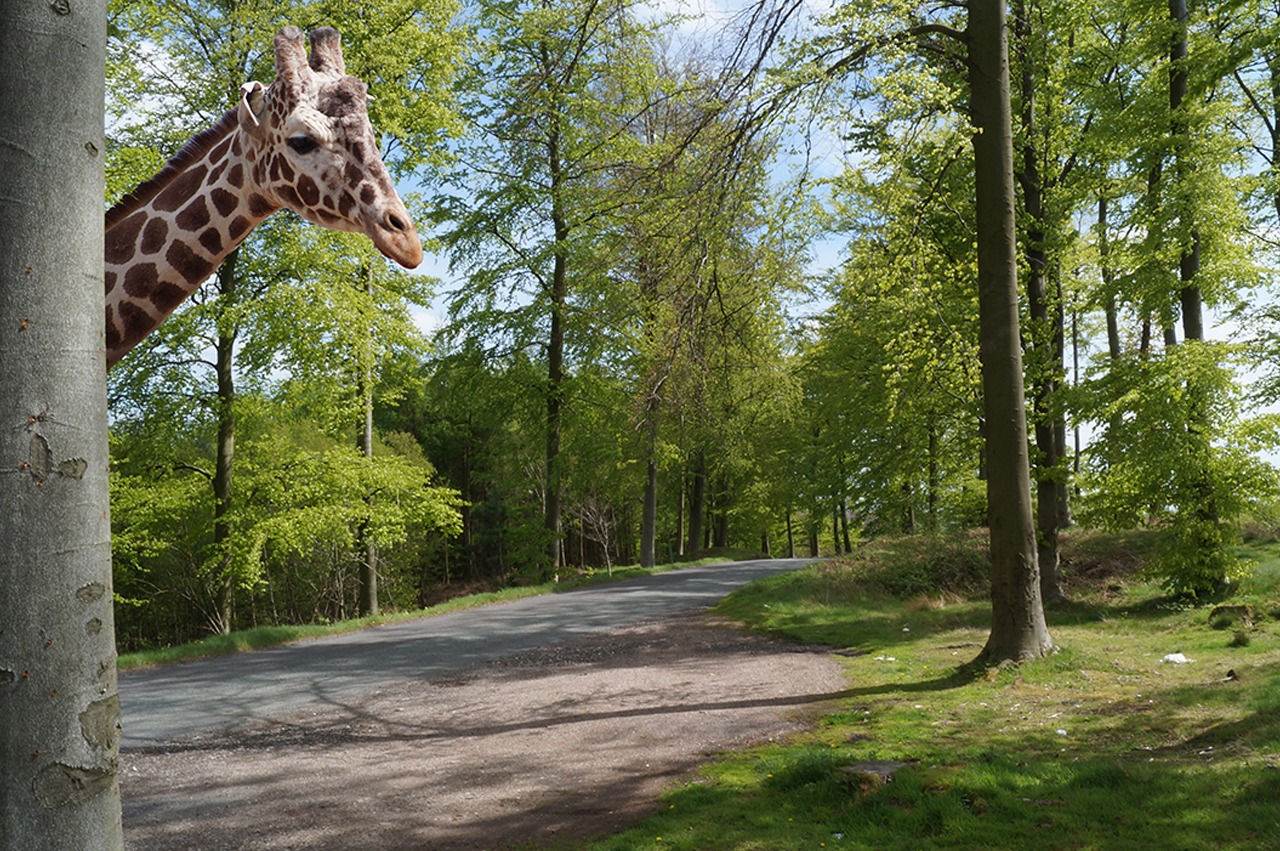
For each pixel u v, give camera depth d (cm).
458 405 2827
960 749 693
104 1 220
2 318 198
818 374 2788
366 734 886
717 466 3428
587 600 2130
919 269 1164
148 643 3269
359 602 3406
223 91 1745
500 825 586
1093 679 937
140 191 418
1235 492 1378
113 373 1777
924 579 1912
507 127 824
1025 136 1602
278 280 1814
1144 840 474
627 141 1290
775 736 797
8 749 191
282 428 2267
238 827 600
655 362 938
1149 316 1817
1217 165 1499
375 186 368
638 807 608
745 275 927
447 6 1883
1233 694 783
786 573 2184
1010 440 1041
